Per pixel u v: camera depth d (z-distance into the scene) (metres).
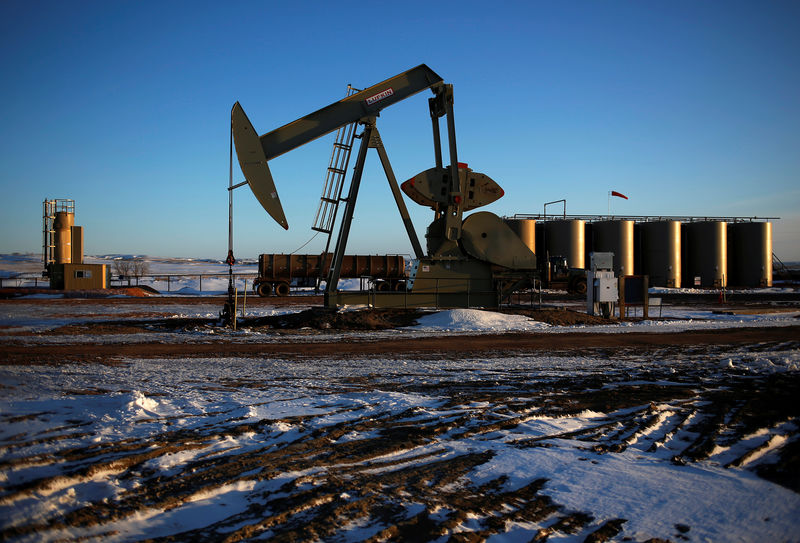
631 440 6.82
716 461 6.08
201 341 18.02
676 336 19.55
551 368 12.60
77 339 18.34
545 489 5.13
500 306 27.03
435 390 9.90
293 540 3.99
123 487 4.88
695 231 70.69
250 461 5.71
